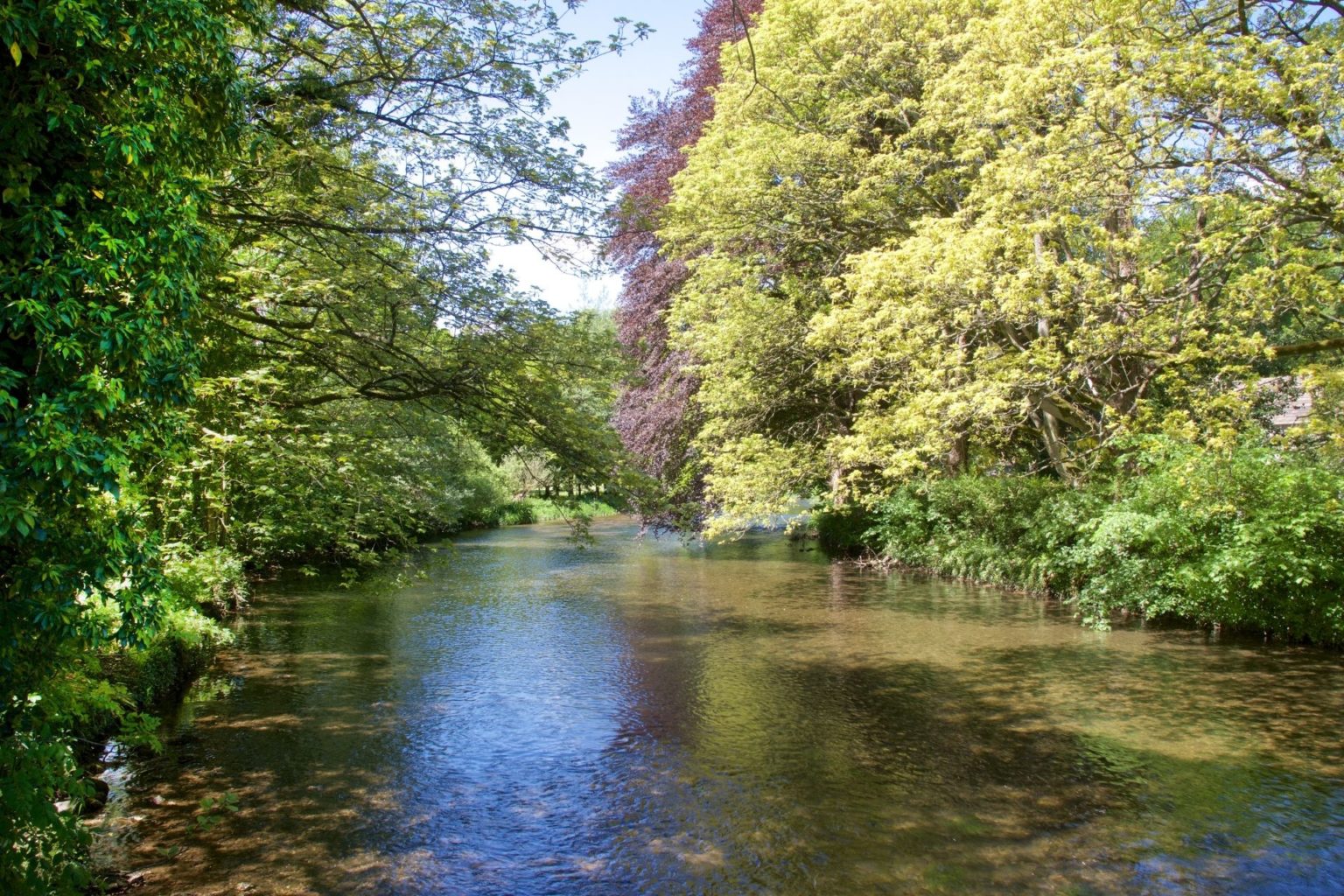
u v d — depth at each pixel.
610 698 9.98
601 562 23.70
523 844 6.24
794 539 29.22
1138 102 11.18
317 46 7.21
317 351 9.14
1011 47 13.41
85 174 3.55
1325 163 10.20
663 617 15.13
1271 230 10.44
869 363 15.49
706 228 20.62
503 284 8.81
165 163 3.81
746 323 19.75
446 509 26.47
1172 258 12.43
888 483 19.80
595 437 9.86
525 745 8.39
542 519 40.03
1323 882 5.52
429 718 9.22
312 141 7.01
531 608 16.11
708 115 24.16
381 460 11.10
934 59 17.16
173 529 11.20
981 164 16.84
